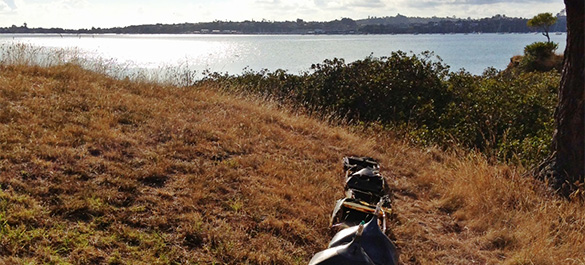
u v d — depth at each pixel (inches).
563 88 268.4
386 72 471.8
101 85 363.6
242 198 205.6
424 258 187.5
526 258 188.7
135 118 284.5
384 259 133.6
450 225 222.5
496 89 482.6
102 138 239.8
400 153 335.6
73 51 479.2
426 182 275.4
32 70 377.7
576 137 261.7
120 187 193.9
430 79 470.6
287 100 448.8
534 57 1402.6
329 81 486.9
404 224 212.7
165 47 3169.3
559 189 264.2
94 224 165.6
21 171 190.1
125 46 2571.4
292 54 2787.9
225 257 162.9
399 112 436.5
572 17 258.2
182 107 336.2
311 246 181.9
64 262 142.3
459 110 422.0
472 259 192.7
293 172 248.4
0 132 223.8
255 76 553.6
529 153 317.1
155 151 239.1
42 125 245.6
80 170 199.9
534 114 402.6
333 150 310.8
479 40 6830.7
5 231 149.1
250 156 258.7
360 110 460.1
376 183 219.6
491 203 236.8
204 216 186.1
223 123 309.4
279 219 195.3
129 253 154.4
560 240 209.9
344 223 177.6
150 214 179.9
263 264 164.6
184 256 159.5
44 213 164.7
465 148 365.1
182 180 211.8
